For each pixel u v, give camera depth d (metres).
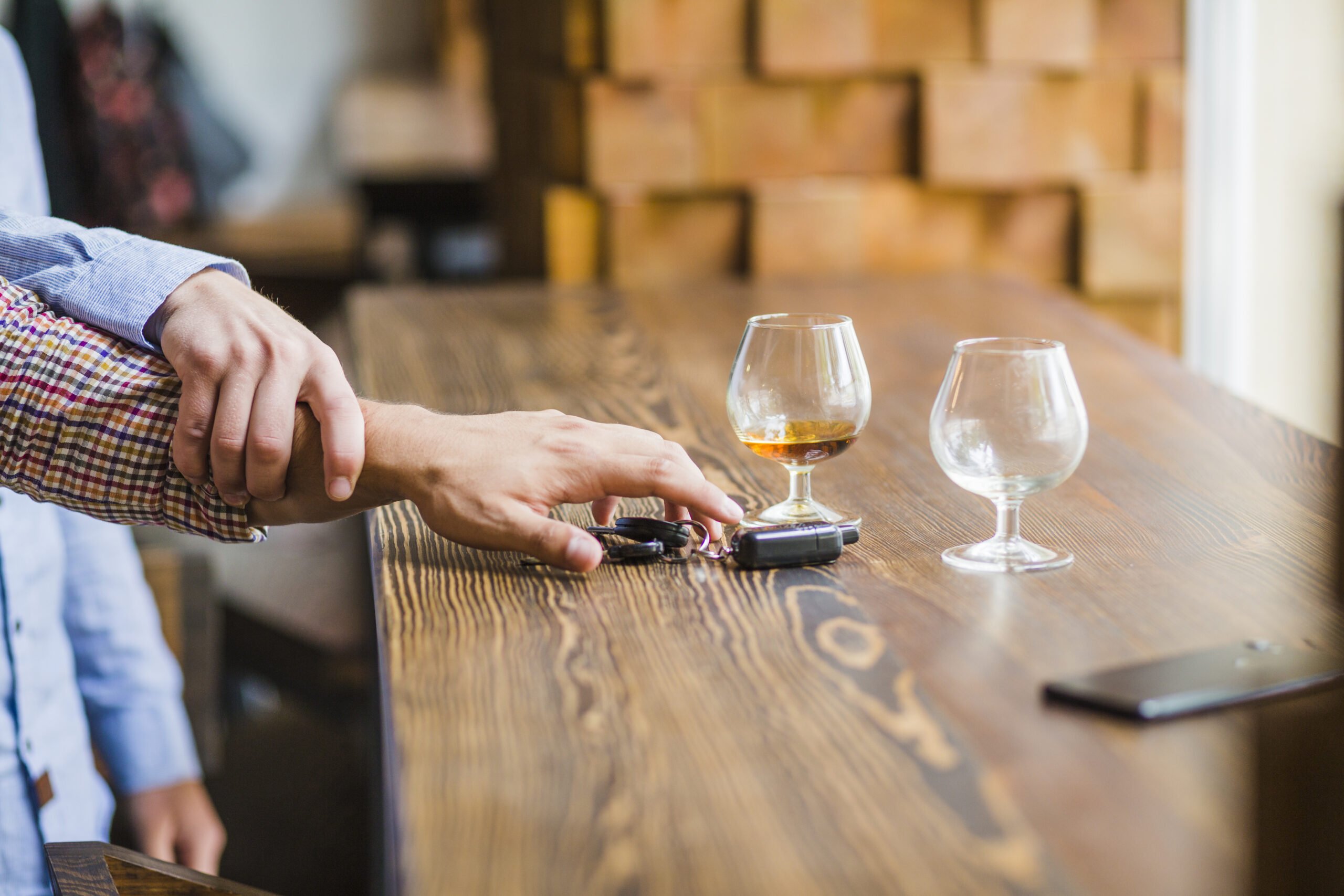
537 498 1.16
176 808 1.56
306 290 4.91
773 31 2.33
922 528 1.24
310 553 2.70
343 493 1.16
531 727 0.99
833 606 1.11
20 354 1.20
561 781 0.94
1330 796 0.92
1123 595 1.12
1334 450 1.38
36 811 1.36
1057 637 1.06
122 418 1.19
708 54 2.35
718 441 1.45
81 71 3.51
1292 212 2.33
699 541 1.22
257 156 6.68
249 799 2.08
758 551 1.16
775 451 1.24
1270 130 2.36
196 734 1.93
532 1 2.71
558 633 1.08
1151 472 1.34
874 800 0.92
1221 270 2.45
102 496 1.20
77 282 1.23
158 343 1.22
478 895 0.87
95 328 1.22
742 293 2.22
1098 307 2.48
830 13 2.34
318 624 2.25
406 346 1.86
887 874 0.88
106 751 1.55
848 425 1.24
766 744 0.97
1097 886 0.87
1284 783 0.93
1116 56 2.40
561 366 1.74
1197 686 1.00
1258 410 1.50
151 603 1.60
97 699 1.54
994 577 1.15
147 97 3.81
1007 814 0.91
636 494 1.17
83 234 1.25
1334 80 2.28
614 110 2.34
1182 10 2.38
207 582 1.93
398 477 1.17
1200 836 0.89
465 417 1.21
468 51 6.02
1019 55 2.38
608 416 1.54
